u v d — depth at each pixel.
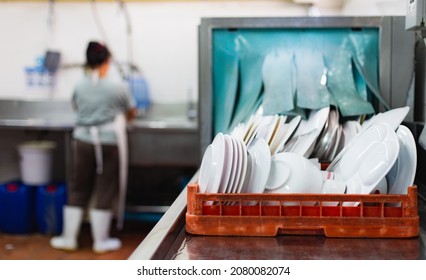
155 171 4.44
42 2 4.33
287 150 1.42
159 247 1.03
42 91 4.40
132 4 4.27
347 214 1.13
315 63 1.79
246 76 1.92
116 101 3.52
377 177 1.12
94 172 3.57
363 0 2.85
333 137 1.50
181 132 3.72
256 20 1.92
